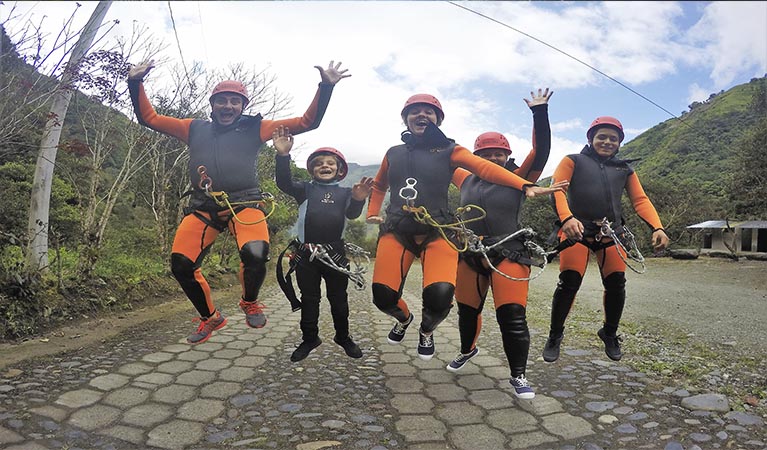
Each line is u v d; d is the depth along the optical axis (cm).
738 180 2089
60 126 553
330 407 304
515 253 321
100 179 830
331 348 470
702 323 606
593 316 668
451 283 308
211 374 366
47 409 277
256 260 317
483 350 468
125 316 593
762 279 1247
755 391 331
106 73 575
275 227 1315
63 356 396
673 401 315
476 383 362
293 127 343
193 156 341
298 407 302
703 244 2238
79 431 254
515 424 282
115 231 1047
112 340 466
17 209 698
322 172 357
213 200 331
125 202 1248
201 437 256
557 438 263
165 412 287
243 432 264
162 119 353
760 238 1919
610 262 372
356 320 650
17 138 546
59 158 740
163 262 902
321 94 329
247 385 344
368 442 255
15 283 479
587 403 313
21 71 482
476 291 350
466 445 255
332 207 346
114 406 291
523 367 319
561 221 335
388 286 321
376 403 315
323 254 332
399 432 270
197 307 341
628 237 367
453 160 329
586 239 365
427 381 366
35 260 539
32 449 229
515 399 324
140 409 289
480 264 338
